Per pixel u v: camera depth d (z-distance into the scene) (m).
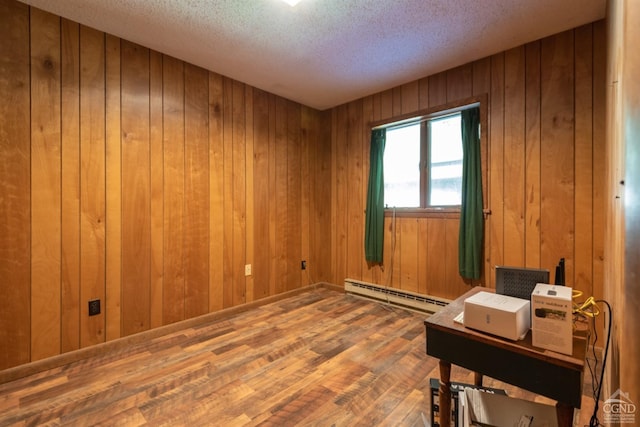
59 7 2.04
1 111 1.94
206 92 2.93
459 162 3.00
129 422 1.59
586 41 2.24
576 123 2.30
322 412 1.67
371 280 3.63
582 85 2.27
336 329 2.77
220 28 2.27
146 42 2.47
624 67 0.86
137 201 2.52
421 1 1.97
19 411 1.68
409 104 3.22
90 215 2.29
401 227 3.36
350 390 1.87
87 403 1.75
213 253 3.01
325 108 4.02
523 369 1.09
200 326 2.85
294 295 3.75
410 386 1.91
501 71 2.62
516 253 2.57
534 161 2.48
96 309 2.31
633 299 0.66
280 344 2.47
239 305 3.22
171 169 2.71
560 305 1.04
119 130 2.41
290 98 3.67
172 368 2.12
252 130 3.32
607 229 1.77
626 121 0.80
